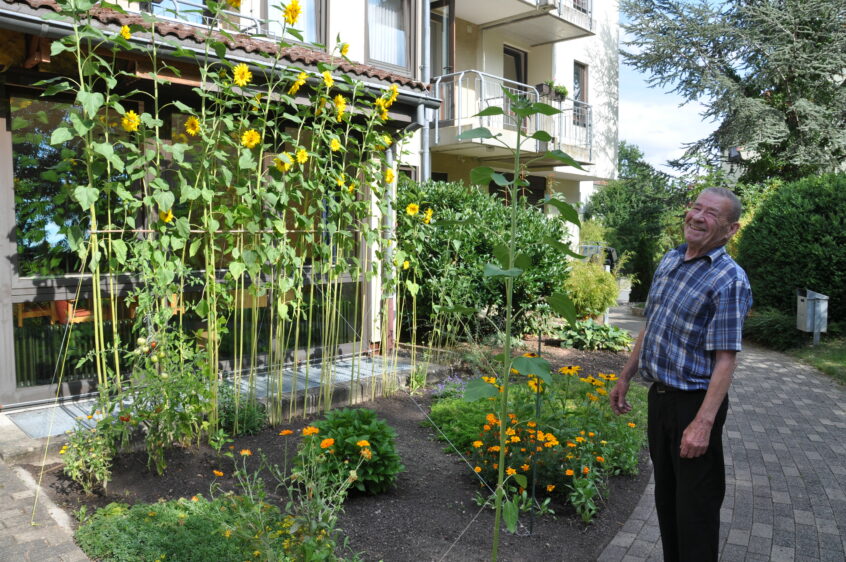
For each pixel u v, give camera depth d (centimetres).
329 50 768
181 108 419
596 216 2239
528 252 845
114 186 406
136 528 292
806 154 1714
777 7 1822
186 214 558
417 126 677
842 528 362
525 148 1334
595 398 439
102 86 509
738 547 337
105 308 523
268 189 475
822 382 795
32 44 445
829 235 1031
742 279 257
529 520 349
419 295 816
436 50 1308
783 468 468
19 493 335
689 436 253
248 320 605
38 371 493
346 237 544
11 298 475
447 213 827
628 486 413
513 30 1480
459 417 499
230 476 379
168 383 378
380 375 602
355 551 301
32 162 489
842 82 1816
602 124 1803
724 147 1873
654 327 278
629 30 1972
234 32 636
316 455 335
